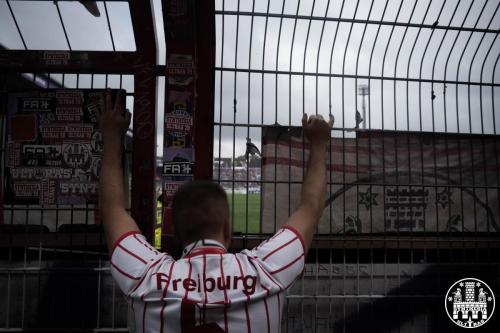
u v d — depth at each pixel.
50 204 3.01
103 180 1.30
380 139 3.53
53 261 3.21
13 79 3.19
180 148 3.01
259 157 3.34
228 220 1.23
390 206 3.57
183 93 3.00
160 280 1.05
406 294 3.33
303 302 3.29
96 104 3.03
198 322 1.00
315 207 1.27
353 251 3.47
